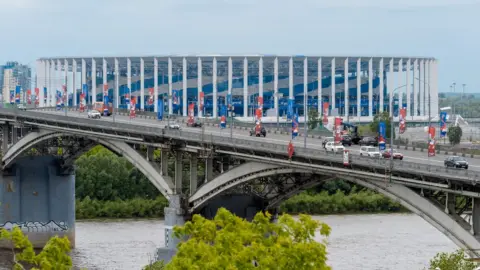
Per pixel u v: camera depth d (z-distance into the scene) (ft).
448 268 512.22
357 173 622.95
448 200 573.33
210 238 462.19
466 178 543.80
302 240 431.02
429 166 586.04
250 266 414.62
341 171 636.48
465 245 561.02
